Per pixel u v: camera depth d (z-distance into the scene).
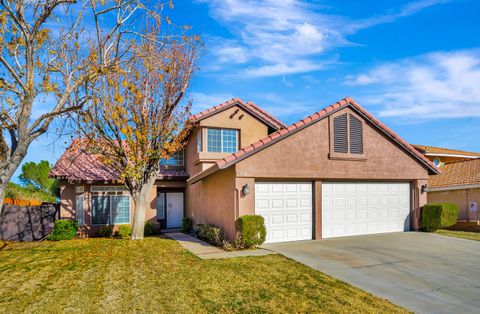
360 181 15.72
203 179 17.02
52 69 11.45
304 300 7.22
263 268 9.62
